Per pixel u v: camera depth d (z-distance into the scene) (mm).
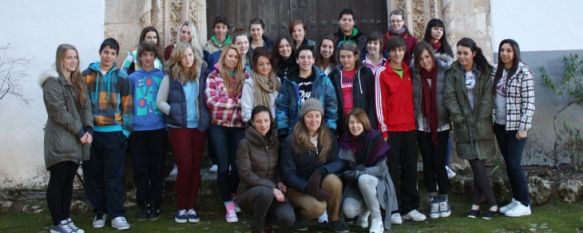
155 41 5355
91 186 4695
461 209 5035
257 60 4766
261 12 6691
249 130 4359
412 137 4695
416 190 4723
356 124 4406
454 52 6102
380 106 4664
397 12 5590
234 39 5035
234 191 4910
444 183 4797
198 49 5473
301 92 4711
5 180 5758
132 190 5520
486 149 4750
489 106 4738
